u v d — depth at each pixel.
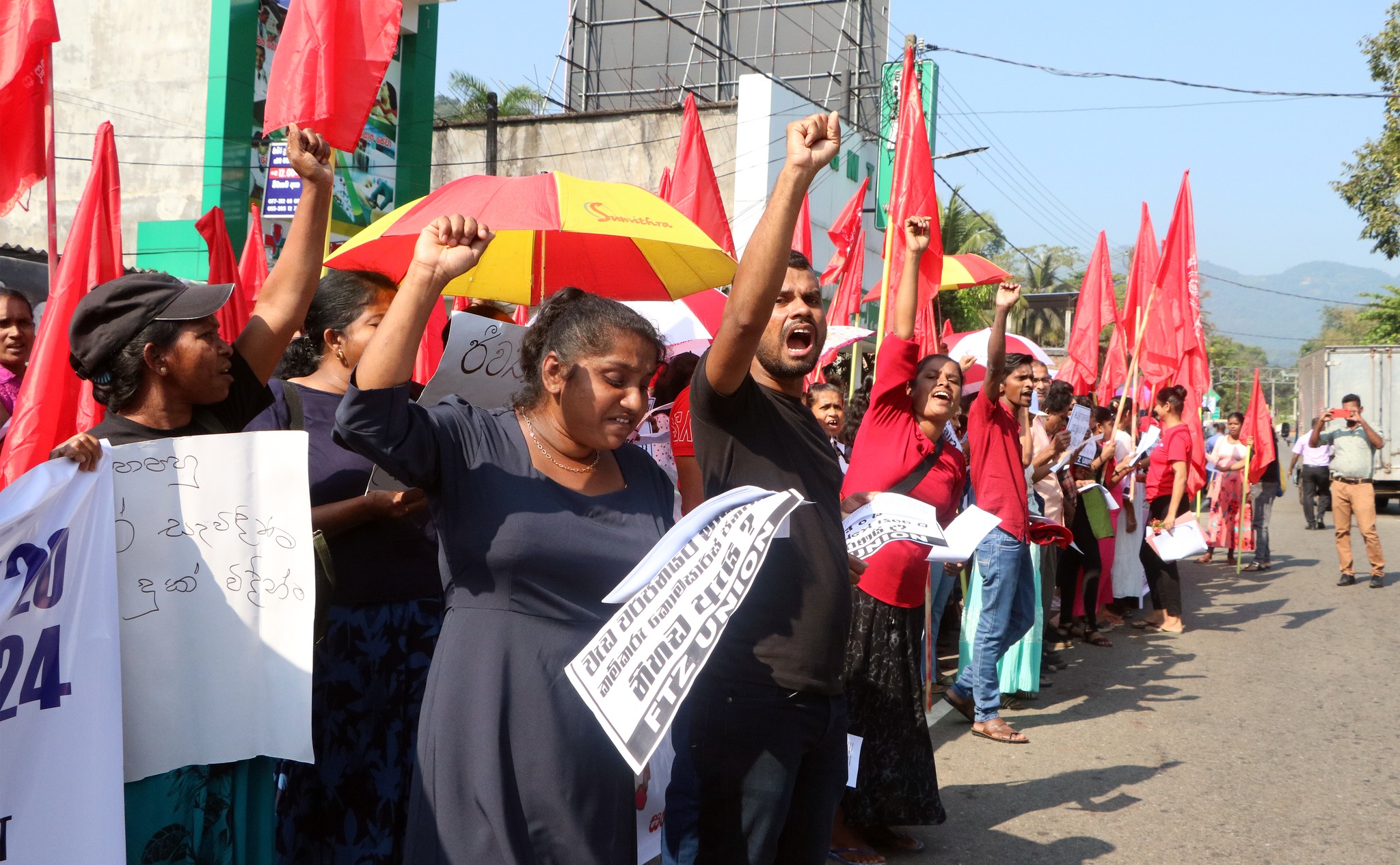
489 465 2.25
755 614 2.70
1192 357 10.91
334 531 2.77
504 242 3.99
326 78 4.13
